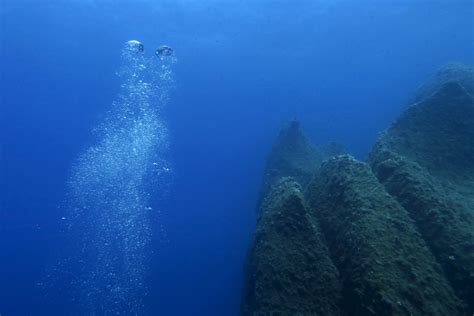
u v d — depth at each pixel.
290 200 4.78
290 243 4.44
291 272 4.14
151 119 12.68
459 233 4.12
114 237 11.10
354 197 4.54
